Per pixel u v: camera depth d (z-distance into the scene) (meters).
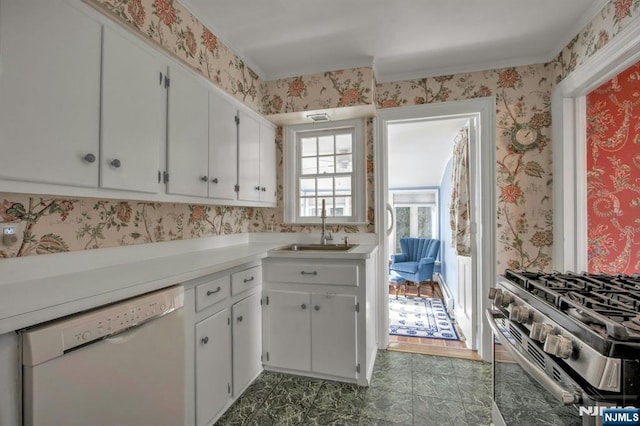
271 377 2.02
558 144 2.06
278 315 2.05
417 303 4.09
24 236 1.11
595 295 1.03
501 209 2.25
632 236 1.94
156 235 1.70
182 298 1.24
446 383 1.98
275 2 1.62
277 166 2.68
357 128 2.52
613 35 1.50
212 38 1.83
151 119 1.33
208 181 1.71
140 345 1.05
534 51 2.12
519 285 1.28
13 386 0.75
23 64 0.87
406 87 2.43
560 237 2.05
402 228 5.73
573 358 0.79
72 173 1.00
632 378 0.68
